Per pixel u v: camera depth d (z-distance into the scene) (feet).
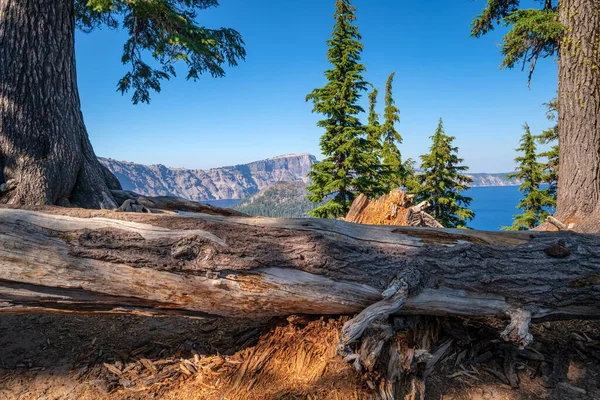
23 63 10.72
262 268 8.63
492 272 8.46
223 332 10.46
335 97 44.06
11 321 10.96
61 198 11.69
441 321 9.68
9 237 8.16
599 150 16.46
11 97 10.57
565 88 17.53
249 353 9.20
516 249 8.70
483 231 9.46
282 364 8.63
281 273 8.70
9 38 10.61
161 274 8.48
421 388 7.73
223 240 8.63
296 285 8.70
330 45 44.42
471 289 8.51
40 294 8.45
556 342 9.62
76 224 8.65
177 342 10.05
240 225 9.04
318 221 9.47
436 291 8.54
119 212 9.30
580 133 16.84
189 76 22.44
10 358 9.23
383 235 9.29
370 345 7.70
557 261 8.41
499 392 7.95
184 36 17.19
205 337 10.27
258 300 8.83
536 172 51.03
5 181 10.57
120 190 15.21
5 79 10.54
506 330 8.36
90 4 14.69
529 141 51.62
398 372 7.62
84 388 8.16
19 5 10.69
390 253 8.89
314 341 9.12
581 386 7.95
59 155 11.43
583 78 16.78
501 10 25.23
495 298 8.54
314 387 7.65
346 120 43.01
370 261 8.79
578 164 16.89
